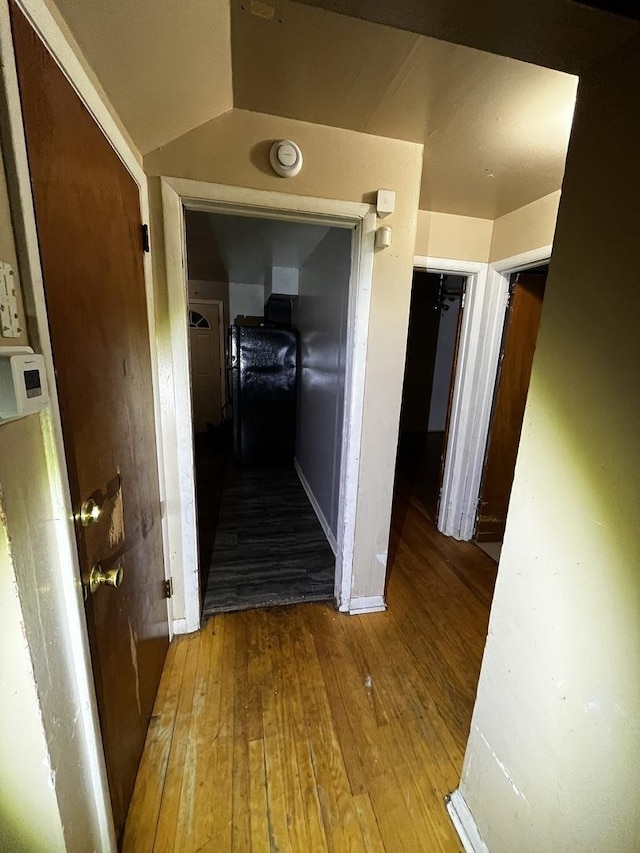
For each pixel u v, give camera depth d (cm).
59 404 71
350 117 138
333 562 244
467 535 282
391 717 145
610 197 67
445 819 115
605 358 69
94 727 83
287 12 91
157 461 151
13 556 57
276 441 422
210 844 106
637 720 64
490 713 103
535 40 65
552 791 82
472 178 179
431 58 106
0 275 54
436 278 487
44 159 67
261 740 135
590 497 72
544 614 84
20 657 60
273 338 402
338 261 241
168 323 149
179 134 134
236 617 194
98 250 92
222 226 267
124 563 110
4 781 65
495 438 266
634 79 62
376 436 181
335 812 115
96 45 81
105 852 92
